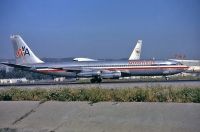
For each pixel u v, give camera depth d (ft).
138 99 101.65
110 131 82.48
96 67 258.78
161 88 116.16
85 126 86.99
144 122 83.61
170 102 95.61
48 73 270.46
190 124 79.51
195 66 529.04
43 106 101.71
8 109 103.60
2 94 121.19
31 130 88.89
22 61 279.69
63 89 123.03
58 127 88.99
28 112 99.66
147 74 256.11
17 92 123.85
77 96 108.99
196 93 100.01
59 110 97.30
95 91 112.57
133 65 254.88
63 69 264.31
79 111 94.68
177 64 256.93
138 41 352.90
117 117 88.12
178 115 84.33
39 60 279.69
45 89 131.03
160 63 255.70
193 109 86.22
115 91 110.93
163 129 79.30
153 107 89.92
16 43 280.10
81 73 257.55
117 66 255.50
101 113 91.56
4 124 94.84
